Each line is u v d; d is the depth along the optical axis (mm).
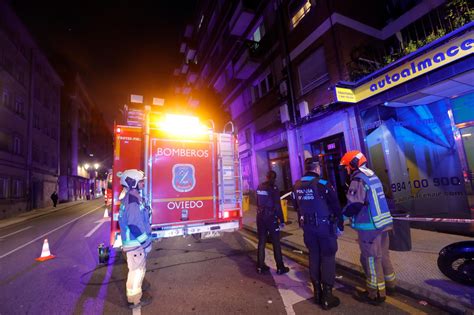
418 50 5812
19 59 21906
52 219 15531
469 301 2885
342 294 3469
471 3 5918
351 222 3365
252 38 15695
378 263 3180
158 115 5098
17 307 3543
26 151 22344
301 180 3537
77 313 3312
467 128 6074
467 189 5922
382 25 9547
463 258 3393
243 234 7875
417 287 3283
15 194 20156
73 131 37938
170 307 3365
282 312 3094
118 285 4211
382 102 7012
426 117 6824
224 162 5504
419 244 4984
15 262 5879
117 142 4770
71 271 5016
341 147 9141
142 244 3486
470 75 5371
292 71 11172
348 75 8414
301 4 10656
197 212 5102
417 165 6816
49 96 28969
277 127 12406
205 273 4566
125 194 3561
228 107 18312
